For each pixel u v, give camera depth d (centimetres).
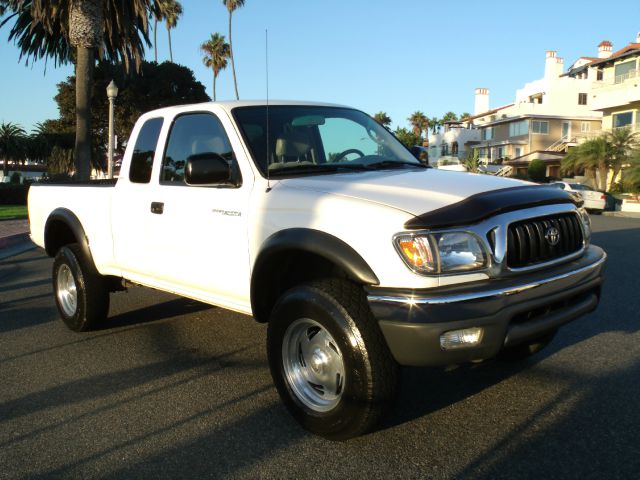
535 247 316
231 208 376
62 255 547
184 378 431
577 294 330
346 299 302
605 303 652
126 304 661
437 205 302
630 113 3978
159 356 482
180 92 4525
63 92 4444
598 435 328
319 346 327
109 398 396
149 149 466
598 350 481
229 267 381
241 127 396
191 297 427
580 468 293
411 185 336
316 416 323
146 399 393
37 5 1800
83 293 529
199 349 499
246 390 406
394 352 288
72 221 533
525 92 6147
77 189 538
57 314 638
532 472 290
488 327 285
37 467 306
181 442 330
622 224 1884
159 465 305
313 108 450
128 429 348
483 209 301
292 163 391
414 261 286
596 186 3744
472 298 282
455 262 290
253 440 331
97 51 2091
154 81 4422
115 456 316
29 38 2166
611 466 295
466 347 285
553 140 5400
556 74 5378
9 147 5391
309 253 335
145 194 452
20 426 355
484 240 297
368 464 301
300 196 340
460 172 393
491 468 295
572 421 346
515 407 368
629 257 1024
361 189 332
